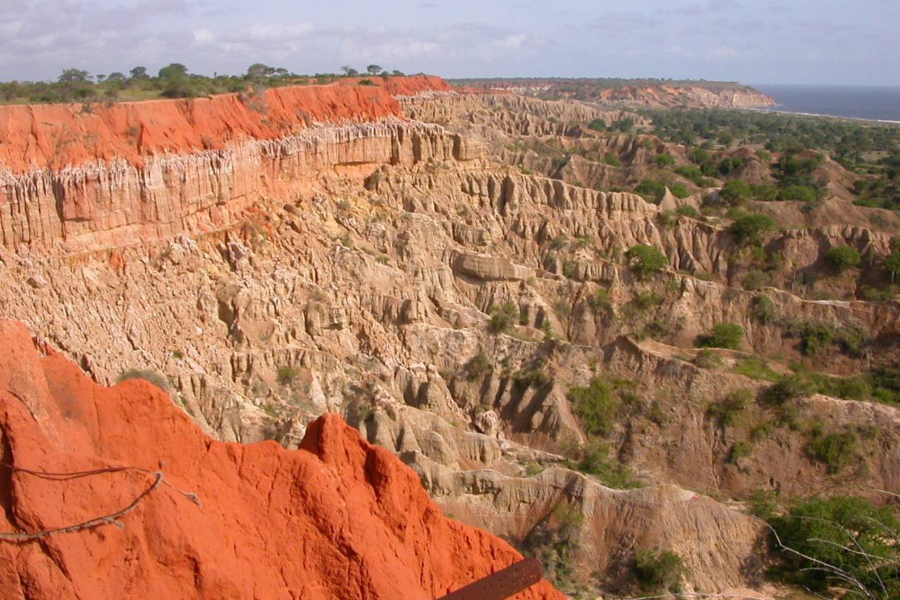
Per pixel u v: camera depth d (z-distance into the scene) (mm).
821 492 47812
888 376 59969
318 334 52344
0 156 41781
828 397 52844
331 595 21125
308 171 64750
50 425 18922
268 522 21359
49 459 17688
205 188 51438
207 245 51188
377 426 46062
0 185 40906
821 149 170375
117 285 44438
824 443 49719
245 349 47562
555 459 50375
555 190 78625
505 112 147000
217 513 20609
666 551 37875
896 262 72562
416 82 125438
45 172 42844
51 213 42844
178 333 45562
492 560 25078
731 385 53500
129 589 17953
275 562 20844
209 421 42344
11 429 17375
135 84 61406
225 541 20156
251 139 58219
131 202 46469
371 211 66562
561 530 38875
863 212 92438
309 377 47812
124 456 20312
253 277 51844
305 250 56938
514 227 75438
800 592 37906
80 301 42219
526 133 144125
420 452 42844
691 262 77938
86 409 20094
